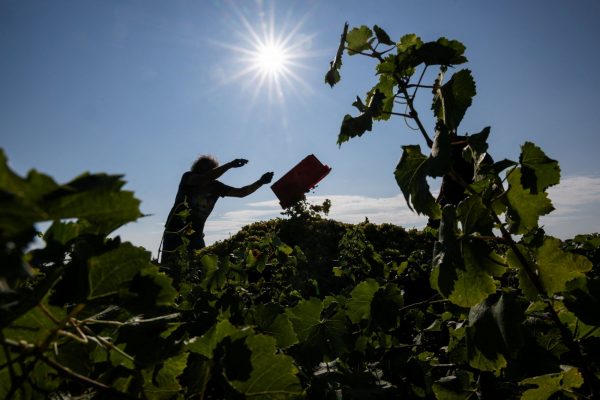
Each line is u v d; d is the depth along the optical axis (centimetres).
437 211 127
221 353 92
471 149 128
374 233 614
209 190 596
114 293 76
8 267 42
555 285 127
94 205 50
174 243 396
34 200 46
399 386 189
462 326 178
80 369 83
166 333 93
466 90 128
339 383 172
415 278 325
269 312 165
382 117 144
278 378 90
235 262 342
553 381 133
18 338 74
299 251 394
